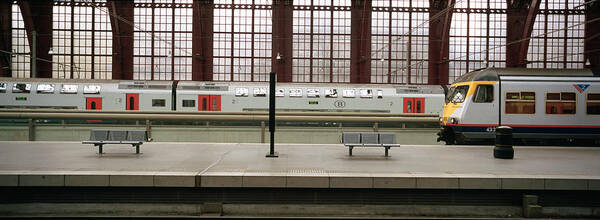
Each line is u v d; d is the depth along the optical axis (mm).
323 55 36719
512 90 12320
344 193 6844
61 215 6707
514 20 36156
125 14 35250
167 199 6785
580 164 8258
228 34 36250
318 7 36469
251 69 36438
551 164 8234
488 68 12781
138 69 35781
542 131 12258
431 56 36750
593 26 35906
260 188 6797
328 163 8164
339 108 23484
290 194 6859
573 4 36125
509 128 9172
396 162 8391
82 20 35281
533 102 12281
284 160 8547
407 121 14297
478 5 36375
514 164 8203
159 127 14164
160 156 8992
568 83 12281
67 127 13945
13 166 7355
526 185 6641
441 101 24266
